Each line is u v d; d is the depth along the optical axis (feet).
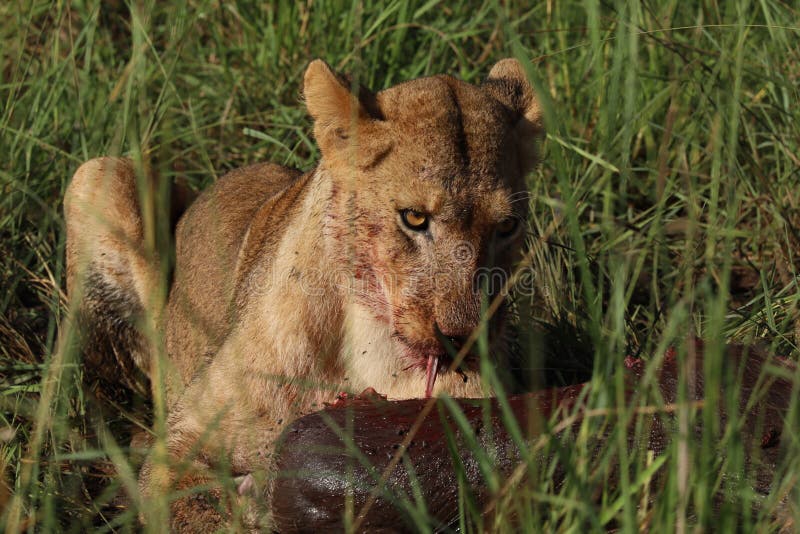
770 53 32.07
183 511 20.54
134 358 27.81
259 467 20.93
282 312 20.89
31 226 30.81
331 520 16.38
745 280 29.25
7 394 23.59
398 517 16.16
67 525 19.88
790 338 22.70
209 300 24.70
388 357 20.85
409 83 20.76
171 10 35.09
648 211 27.81
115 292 27.40
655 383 15.60
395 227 19.61
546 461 15.92
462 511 15.44
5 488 19.77
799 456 15.01
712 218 16.20
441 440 16.39
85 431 23.35
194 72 36.22
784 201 29.58
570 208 15.46
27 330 27.78
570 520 15.39
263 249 22.74
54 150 30.94
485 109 20.12
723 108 23.48
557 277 26.55
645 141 33.78
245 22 36.55
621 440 14.66
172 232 28.58
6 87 32.37
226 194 26.84
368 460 16.24
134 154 24.57
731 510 14.65
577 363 24.80
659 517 14.75
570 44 34.76
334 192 20.48
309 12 35.99
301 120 33.37
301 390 20.92
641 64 33.14
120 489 21.58
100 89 33.35
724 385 16.34
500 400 15.43
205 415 21.42
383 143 19.62
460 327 18.89
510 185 19.84
